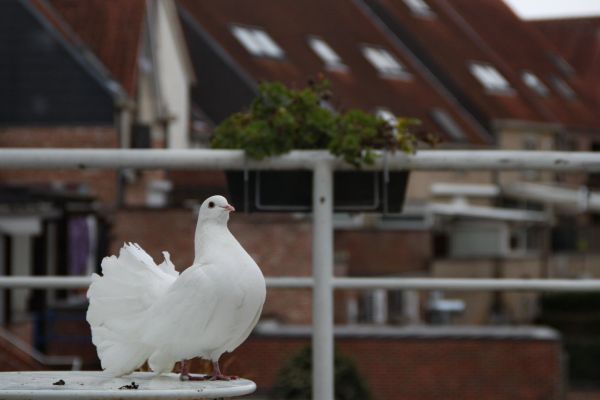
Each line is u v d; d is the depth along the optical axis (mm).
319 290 7449
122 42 31000
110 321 5457
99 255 28156
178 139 34844
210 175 32062
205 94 39031
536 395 25656
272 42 43375
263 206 7766
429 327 27391
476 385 25562
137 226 26984
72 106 30125
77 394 4809
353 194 7785
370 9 53375
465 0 60469
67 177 29266
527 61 60812
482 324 40500
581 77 67125
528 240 46500
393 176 7758
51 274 25312
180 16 40000
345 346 25656
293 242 27719
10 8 30312
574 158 7445
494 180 51750
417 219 42406
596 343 35125
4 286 7398
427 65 52969
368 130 7586
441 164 7570
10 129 30188
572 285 7574
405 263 37438
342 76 45531
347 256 33688
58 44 30250
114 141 29938
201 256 5551
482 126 52156
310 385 21219
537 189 52281
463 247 43219
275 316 28406
